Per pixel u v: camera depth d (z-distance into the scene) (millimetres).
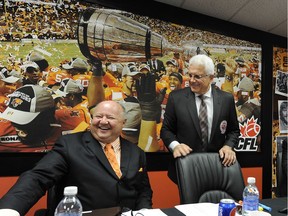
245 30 3283
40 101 2168
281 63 3549
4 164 2055
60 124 2232
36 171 1184
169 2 2742
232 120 1899
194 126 1784
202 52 2959
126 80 2521
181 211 1209
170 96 1929
